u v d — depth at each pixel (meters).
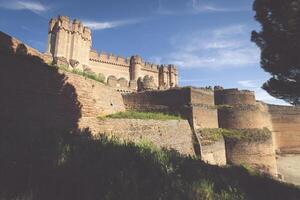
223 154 27.12
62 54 40.75
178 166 8.91
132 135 16.23
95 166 7.09
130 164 7.78
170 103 26.52
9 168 6.07
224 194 7.41
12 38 11.64
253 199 8.30
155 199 6.07
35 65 11.81
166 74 57.78
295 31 9.96
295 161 41.88
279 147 46.66
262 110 39.12
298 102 12.05
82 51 44.41
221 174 10.09
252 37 12.40
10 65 10.70
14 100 10.55
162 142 18.88
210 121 28.00
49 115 12.02
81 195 5.70
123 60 50.69
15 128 9.55
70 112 13.38
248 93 32.22
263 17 11.26
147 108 27.03
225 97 31.25
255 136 28.31
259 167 27.55
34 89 11.55
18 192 5.24
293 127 48.09
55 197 5.46
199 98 27.39
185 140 22.39
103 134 12.38
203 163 12.15
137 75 51.03
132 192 5.99
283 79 11.72
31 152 7.17
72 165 6.91
